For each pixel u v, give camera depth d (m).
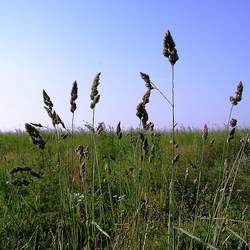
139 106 4.38
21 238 6.10
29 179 7.82
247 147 12.64
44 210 6.91
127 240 4.52
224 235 5.35
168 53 3.92
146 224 4.63
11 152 12.94
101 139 12.09
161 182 8.32
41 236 5.98
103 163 9.38
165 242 5.16
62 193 4.42
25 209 6.78
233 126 5.00
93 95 4.38
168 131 16.62
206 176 9.78
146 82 4.25
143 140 4.65
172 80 3.97
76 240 4.37
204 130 4.83
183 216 6.61
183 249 5.32
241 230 5.84
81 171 4.76
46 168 8.16
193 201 8.02
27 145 13.92
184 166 10.04
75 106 4.30
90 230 5.48
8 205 7.06
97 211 6.51
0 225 6.25
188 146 12.95
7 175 8.24
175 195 7.87
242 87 4.69
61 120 4.25
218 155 12.28
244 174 10.70
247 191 8.94
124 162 8.73
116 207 7.04
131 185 7.46
